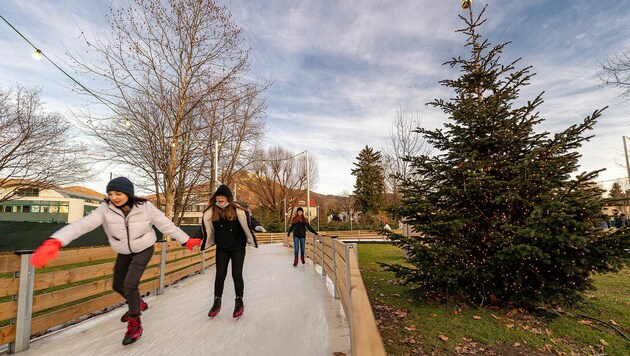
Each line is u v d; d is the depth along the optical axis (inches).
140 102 645.9
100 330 142.7
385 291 259.4
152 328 144.2
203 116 692.7
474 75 230.2
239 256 163.2
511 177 201.0
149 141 663.1
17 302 118.0
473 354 145.6
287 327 142.5
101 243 671.1
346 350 115.6
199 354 113.7
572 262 171.0
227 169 968.9
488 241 191.0
